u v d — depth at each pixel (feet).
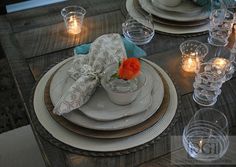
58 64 3.00
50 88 2.70
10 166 3.28
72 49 3.19
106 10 3.64
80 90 2.51
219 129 2.55
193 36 3.35
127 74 2.39
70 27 3.35
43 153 2.44
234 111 2.73
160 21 3.43
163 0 3.44
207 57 3.15
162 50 3.19
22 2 5.94
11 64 3.03
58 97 2.63
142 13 3.53
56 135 2.49
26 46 3.21
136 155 2.42
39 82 2.83
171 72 2.99
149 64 2.95
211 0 3.44
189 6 3.49
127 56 2.87
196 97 2.79
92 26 3.44
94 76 2.61
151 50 3.19
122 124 2.48
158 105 2.61
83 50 2.96
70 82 2.72
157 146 2.47
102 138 2.45
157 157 2.42
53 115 2.57
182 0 3.53
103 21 3.51
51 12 3.61
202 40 3.33
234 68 3.07
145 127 2.52
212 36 3.35
